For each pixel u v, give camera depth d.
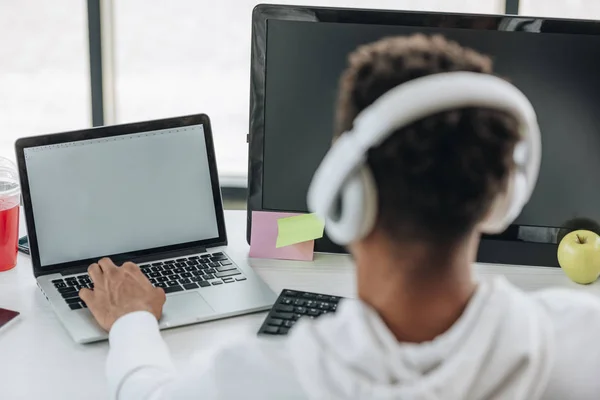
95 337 1.24
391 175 0.60
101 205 1.45
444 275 0.63
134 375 0.93
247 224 1.59
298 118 1.51
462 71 0.62
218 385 0.69
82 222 1.44
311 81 1.49
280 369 0.66
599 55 1.44
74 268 1.44
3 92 2.30
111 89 2.27
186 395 0.72
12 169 1.73
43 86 2.30
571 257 1.46
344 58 1.47
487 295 0.65
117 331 1.02
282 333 1.24
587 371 0.72
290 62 1.48
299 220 1.54
